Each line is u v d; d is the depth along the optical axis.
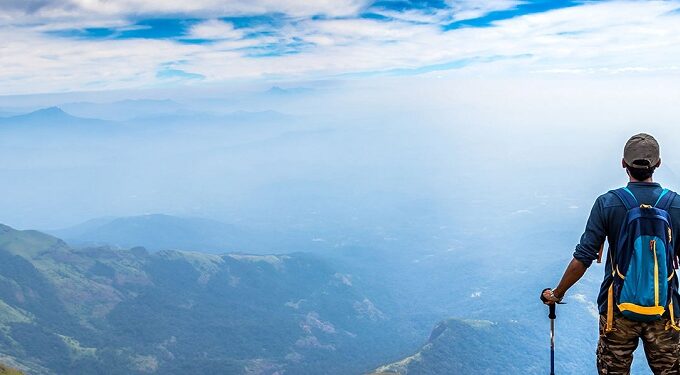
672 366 3.82
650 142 3.84
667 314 3.75
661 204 3.76
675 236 3.73
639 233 3.72
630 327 3.85
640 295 3.70
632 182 3.90
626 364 3.95
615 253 3.83
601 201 3.90
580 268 3.87
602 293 3.98
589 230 3.89
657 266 3.68
